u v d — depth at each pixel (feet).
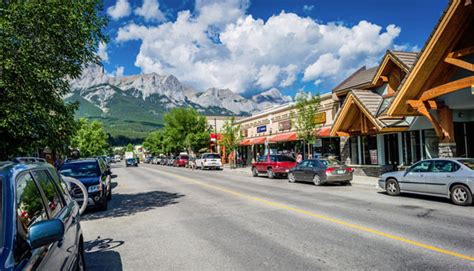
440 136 48.26
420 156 60.18
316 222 27.48
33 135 29.58
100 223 30.58
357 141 75.66
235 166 133.18
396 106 49.78
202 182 69.51
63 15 29.22
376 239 21.86
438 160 37.32
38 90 28.45
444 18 41.81
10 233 8.27
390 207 33.86
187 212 34.30
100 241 23.85
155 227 27.78
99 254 20.63
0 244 7.95
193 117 183.73
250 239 22.84
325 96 85.30
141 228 27.63
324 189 51.67
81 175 40.16
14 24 27.55
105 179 41.70
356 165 73.41
